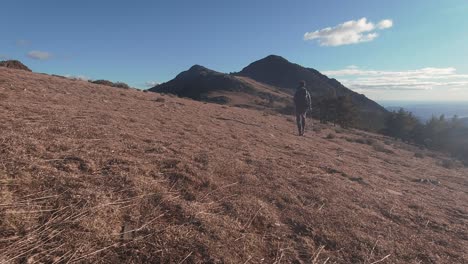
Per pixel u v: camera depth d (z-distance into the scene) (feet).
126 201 13.32
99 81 85.81
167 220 12.81
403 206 19.31
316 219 15.34
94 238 10.78
